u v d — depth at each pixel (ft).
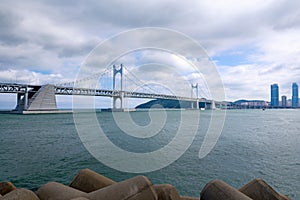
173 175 27.58
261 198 11.09
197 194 22.29
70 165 32.81
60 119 123.54
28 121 112.37
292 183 25.08
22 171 29.94
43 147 47.29
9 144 51.19
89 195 9.53
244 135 65.46
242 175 27.71
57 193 10.73
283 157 37.04
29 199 8.89
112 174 28.48
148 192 9.11
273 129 84.33
